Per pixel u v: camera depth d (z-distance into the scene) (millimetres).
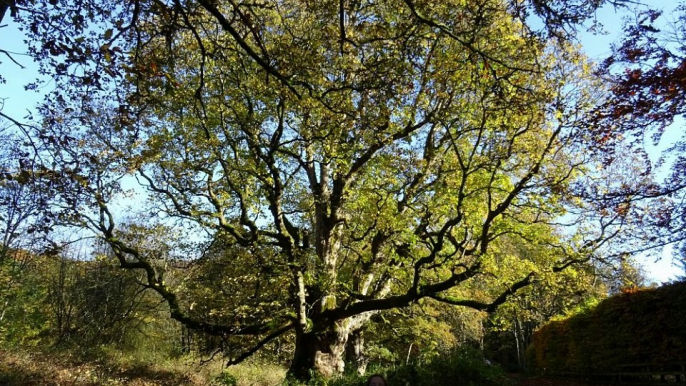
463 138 14344
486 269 12578
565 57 11172
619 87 8766
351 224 15688
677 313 13461
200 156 13172
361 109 10273
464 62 9320
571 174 12578
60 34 6367
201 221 14242
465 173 11484
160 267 17594
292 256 13555
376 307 13312
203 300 16219
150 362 19188
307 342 14266
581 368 17406
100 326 25250
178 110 12523
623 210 10477
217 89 12711
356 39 8180
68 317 25516
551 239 13852
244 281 14227
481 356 12961
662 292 14109
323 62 8914
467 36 7863
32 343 22578
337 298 15586
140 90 7891
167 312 28828
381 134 10969
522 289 14180
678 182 9609
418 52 8242
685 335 13234
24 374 12352
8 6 5336
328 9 7918
